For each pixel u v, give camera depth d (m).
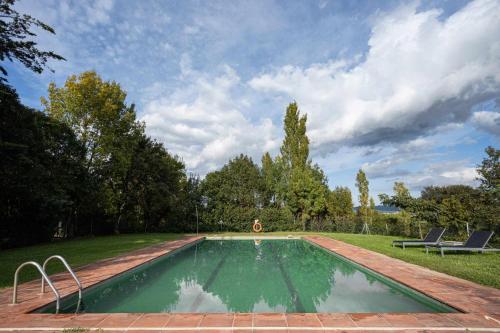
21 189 15.74
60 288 6.34
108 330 3.93
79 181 21.44
